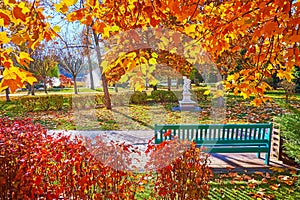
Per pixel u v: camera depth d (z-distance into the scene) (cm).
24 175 219
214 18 272
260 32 189
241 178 404
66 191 224
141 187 247
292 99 754
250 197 351
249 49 273
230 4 257
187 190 240
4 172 225
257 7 200
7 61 168
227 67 378
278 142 477
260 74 256
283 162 467
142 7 206
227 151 445
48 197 213
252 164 461
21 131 295
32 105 1131
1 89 163
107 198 220
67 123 817
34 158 230
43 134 299
